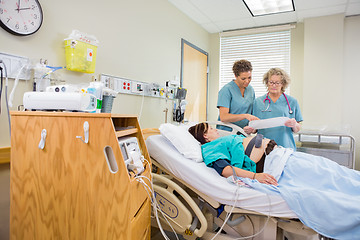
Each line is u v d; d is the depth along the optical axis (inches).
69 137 39.2
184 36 121.6
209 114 153.3
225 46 148.8
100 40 72.4
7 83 50.2
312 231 49.5
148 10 94.1
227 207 52.5
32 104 44.0
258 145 67.4
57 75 59.9
